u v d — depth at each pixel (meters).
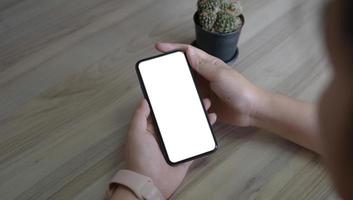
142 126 0.46
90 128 0.51
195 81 0.51
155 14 0.66
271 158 0.49
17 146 0.49
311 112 0.49
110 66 0.58
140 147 0.45
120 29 0.64
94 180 0.46
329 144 0.18
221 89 0.51
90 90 0.55
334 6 0.15
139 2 0.68
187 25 0.65
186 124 0.47
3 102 0.53
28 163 0.47
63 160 0.48
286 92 0.56
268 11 0.67
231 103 0.51
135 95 0.55
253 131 0.52
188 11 0.67
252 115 0.51
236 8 0.58
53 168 0.47
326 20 0.15
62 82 0.56
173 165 0.45
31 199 0.44
